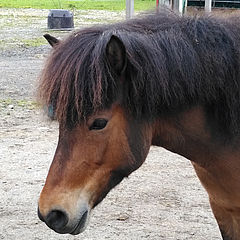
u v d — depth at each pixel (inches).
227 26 113.7
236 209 120.9
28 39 597.0
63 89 98.7
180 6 294.7
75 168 100.9
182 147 113.2
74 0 1135.0
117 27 109.2
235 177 115.3
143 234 177.8
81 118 99.7
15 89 374.3
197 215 192.1
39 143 268.7
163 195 208.2
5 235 178.5
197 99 108.3
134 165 106.0
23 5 1018.7
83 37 103.6
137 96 102.8
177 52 105.2
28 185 218.4
